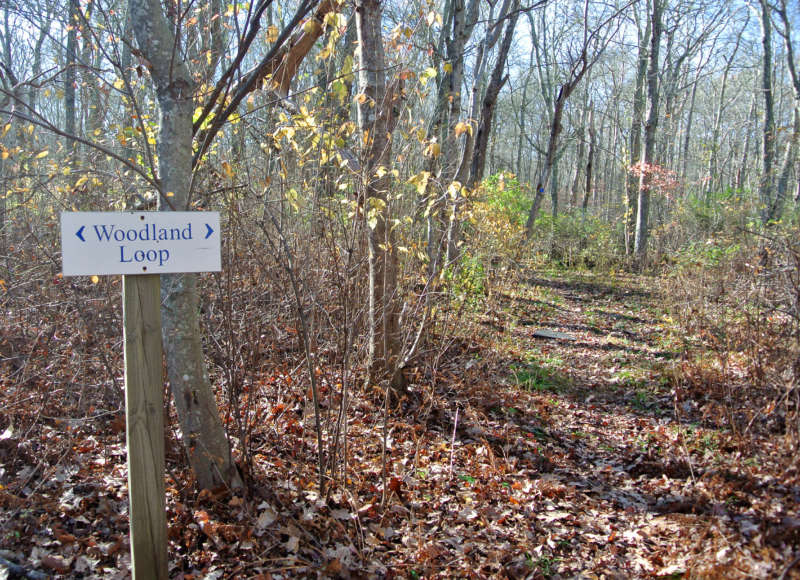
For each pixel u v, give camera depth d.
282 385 4.50
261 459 3.82
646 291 12.54
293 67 4.41
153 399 2.32
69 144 6.88
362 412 4.79
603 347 7.97
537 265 15.22
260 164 4.32
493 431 4.95
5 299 4.15
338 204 4.07
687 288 8.82
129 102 4.57
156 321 2.32
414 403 5.11
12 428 3.51
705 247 12.10
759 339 5.16
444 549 3.25
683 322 7.72
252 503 3.31
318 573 2.89
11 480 3.29
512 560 3.20
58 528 2.95
